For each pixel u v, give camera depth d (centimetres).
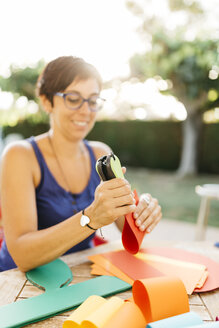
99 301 77
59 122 146
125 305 74
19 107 1090
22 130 1319
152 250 129
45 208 146
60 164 152
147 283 79
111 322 68
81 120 145
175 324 70
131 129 1305
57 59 143
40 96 154
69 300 90
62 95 141
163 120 1248
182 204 662
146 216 108
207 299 94
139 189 826
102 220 96
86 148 169
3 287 99
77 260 122
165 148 1253
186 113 1039
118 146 1338
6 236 120
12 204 125
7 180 130
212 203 694
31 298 91
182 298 80
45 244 105
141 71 905
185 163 1105
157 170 1265
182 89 875
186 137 1094
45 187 146
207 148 1121
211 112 1116
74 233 101
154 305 76
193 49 753
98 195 94
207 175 1107
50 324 81
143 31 821
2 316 81
